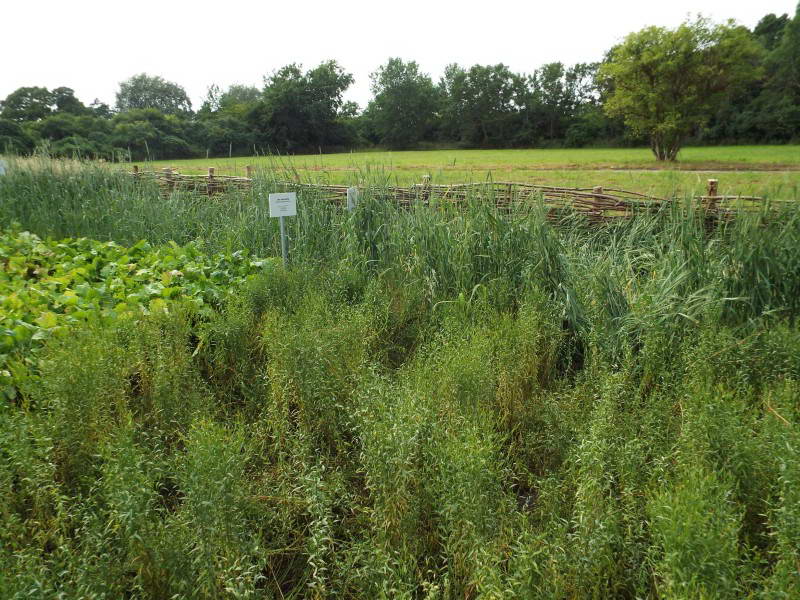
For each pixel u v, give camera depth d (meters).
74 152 9.41
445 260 5.22
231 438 2.49
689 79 26.73
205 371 4.14
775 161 24.33
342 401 3.28
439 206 5.97
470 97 69.06
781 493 2.10
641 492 2.44
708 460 2.46
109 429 2.88
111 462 2.36
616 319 4.29
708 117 27.33
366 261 5.57
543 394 3.58
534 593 1.97
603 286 4.49
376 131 72.62
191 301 4.54
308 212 6.35
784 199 5.24
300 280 4.94
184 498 2.24
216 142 41.47
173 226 7.25
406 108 70.44
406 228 5.62
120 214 7.57
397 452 2.35
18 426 2.54
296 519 2.63
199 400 3.28
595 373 3.66
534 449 3.12
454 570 2.20
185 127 41.09
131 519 2.03
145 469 2.55
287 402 3.19
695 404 2.80
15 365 3.35
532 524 2.58
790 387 3.03
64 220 7.58
